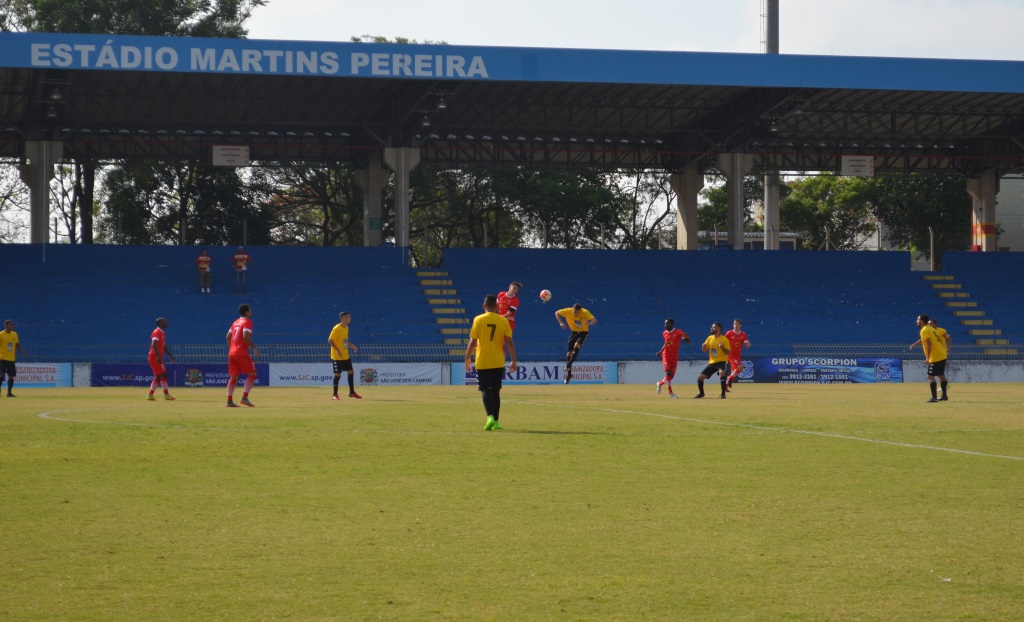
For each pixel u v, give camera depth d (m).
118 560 7.16
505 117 51.44
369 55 41.09
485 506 9.27
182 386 39.38
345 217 74.06
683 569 6.98
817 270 55.22
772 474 11.31
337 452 13.19
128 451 13.20
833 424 17.81
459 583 6.61
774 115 48.75
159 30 62.75
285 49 40.59
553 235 76.31
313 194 73.19
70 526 8.28
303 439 14.76
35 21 62.62
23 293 46.84
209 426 16.91
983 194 58.25
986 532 8.19
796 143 56.75
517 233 78.12
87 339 44.59
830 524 8.49
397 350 44.69
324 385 40.75
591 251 54.31
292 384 40.84
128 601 6.17
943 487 10.43
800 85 43.44
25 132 50.09
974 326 52.00
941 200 78.44
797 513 8.98
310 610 6.01
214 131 52.28
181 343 45.28
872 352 48.22
